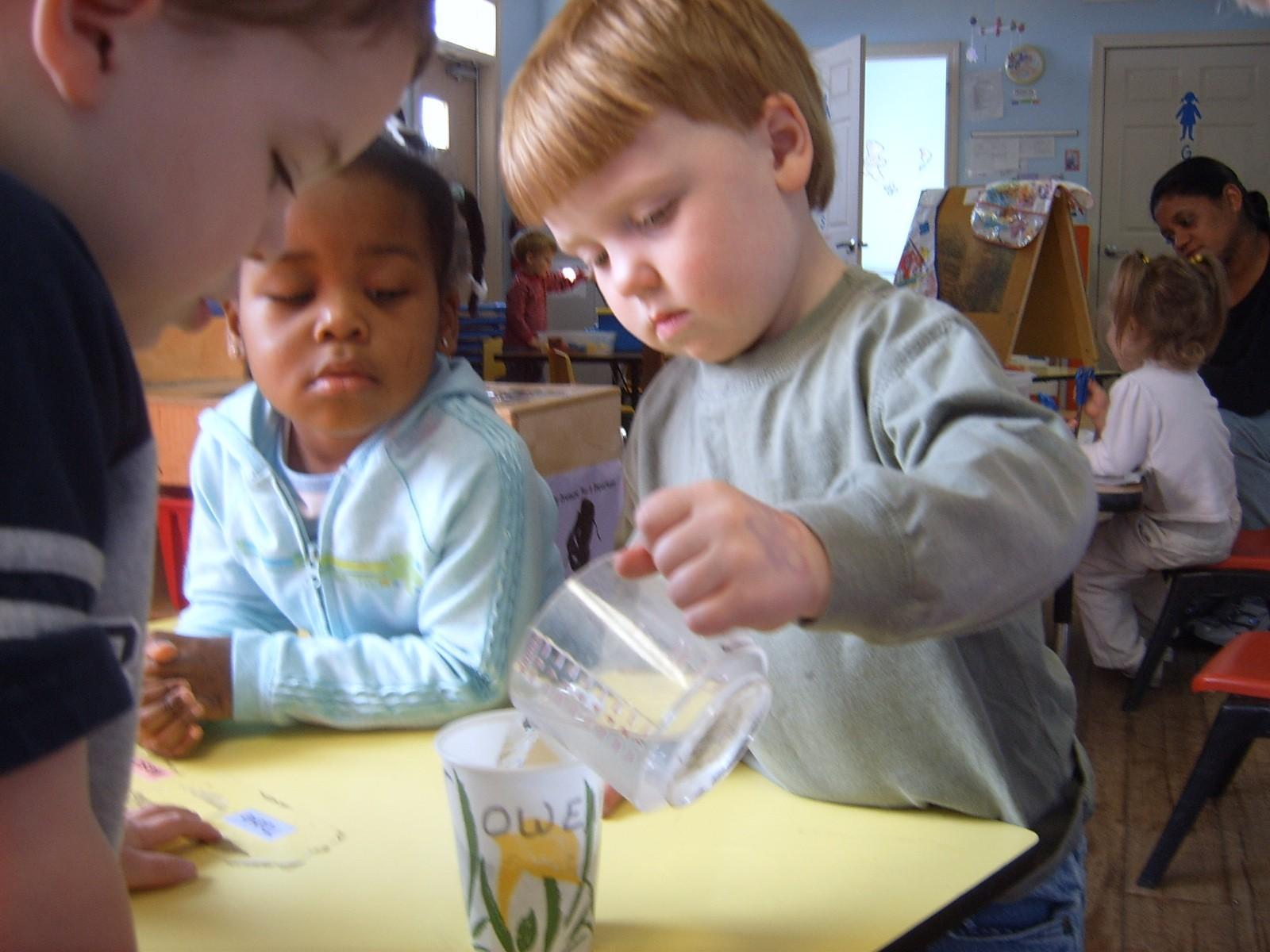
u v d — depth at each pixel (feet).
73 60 1.36
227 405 3.84
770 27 2.87
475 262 6.57
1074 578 10.95
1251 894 6.80
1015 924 2.90
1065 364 13.94
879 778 2.77
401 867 2.38
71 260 1.34
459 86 25.86
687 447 3.35
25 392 1.24
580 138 2.65
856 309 2.94
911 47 28.58
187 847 2.47
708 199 2.67
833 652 2.77
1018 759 2.89
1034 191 11.59
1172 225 12.07
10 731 1.20
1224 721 6.72
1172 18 27.68
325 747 3.11
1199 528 9.84
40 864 1.24
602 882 2.34
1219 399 11.79
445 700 3.22
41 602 1.23
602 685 2.04
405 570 3.55
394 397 3.55
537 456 4.98
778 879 2.35
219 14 1.44
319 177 1.75
